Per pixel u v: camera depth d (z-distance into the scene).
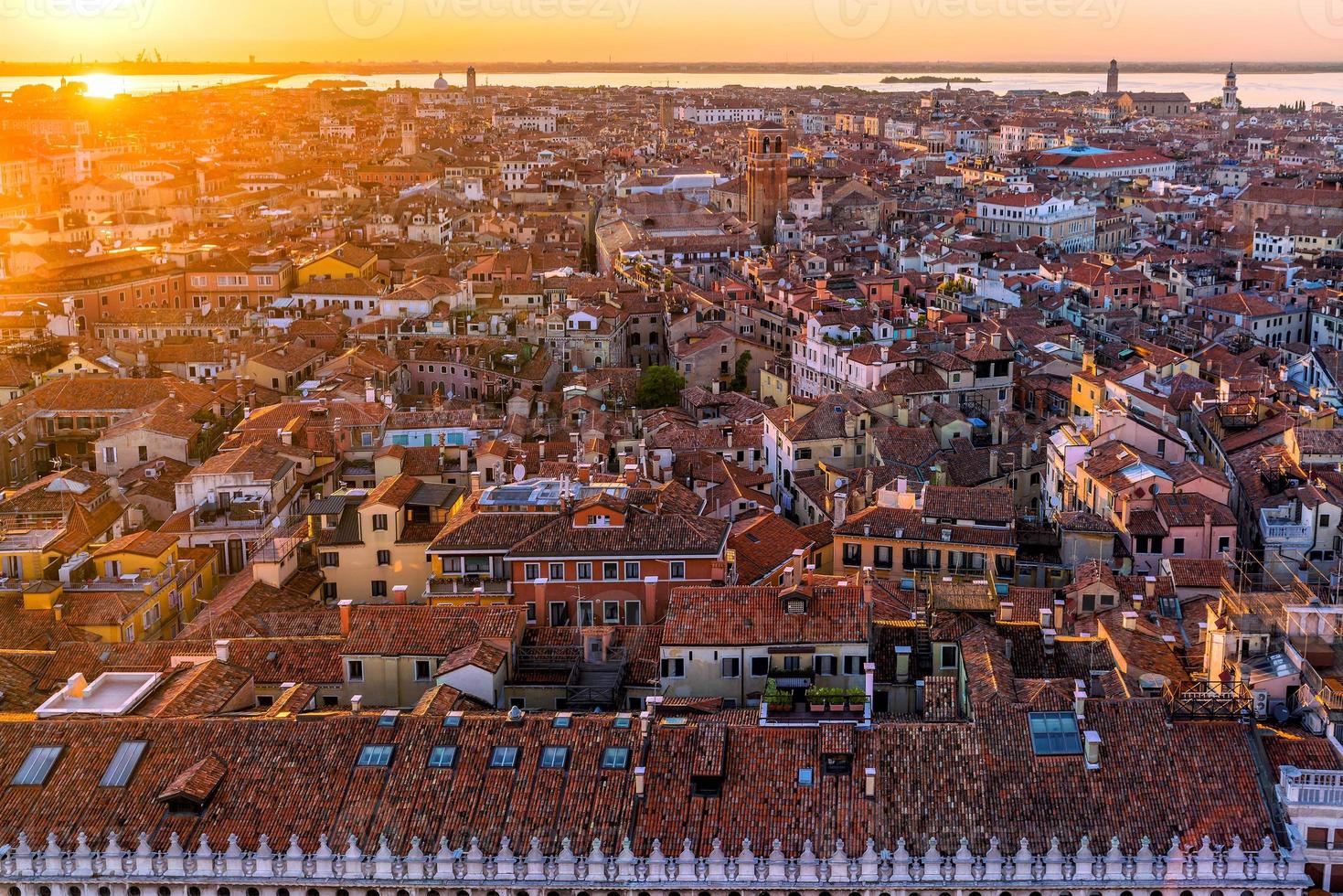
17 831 96.50
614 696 116.94
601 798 97.12
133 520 186.50
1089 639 120.12
